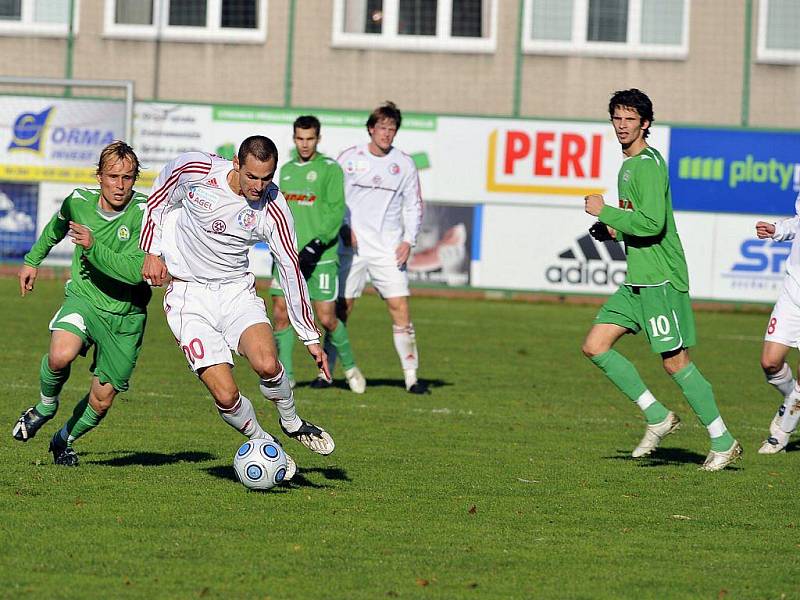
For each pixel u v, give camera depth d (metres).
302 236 42.03
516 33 87.06
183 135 83.12
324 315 42.06
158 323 63.28
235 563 20.16
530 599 18.84
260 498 24.95
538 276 82.94
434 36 87.56
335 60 87.62
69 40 88.69
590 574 20.38
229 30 87.94
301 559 20.53
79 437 28.59
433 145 82.38
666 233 29.31
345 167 43.69
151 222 24.81
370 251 43.44
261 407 38.62
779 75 86.44
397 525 23.22
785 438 33.56
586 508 25.42
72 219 25.77
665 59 86.75
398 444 32.62
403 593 18.84
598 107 87.31
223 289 25.17
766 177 81.88
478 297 83.19
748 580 20.36
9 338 53.88
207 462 28.80
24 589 18.41
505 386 45.72
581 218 82.62
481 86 87.50
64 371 26.00
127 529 22.05
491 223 82.75
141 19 88.44
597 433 35.94
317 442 25.44
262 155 22.97
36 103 82.81
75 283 26.12
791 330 33.69
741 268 82.38
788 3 86.12
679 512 25.38
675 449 33.75
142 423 34.38
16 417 34.16
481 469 29.39
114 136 83.12
